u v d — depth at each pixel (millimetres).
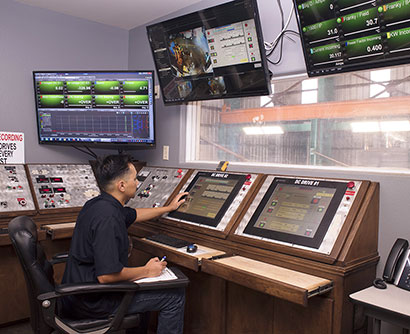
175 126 3324
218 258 2051
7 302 2818
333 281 1775
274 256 1991
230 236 2221
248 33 2318
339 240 1839
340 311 1753
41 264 1847
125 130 3205
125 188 1962
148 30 2764
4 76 3154
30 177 3051
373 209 2008
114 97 3158
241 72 2469
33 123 3316
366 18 1914
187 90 2822
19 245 1710
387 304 1495
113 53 3811
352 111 2473
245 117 3062
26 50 3264
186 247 2240
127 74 3117
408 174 2045
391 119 2293
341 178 2152
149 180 3154
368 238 1972
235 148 3137
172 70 2809
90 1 3193
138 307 1827
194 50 2607
